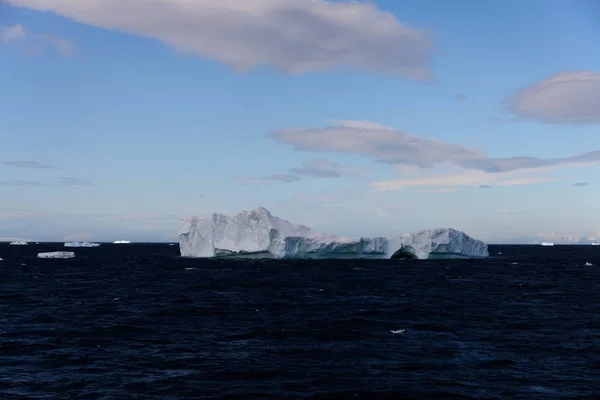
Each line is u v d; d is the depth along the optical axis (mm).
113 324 27156
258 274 63812
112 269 72188
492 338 24594
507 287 49875
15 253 130625
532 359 20578
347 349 22094
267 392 16219
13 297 38969
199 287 47812
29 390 16219
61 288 46219
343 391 16359
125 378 17562
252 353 21234
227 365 19266
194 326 27047
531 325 28078
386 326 27359
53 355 20562
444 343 23438
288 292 43969
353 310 33188
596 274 68375
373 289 46875
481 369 19047
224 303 36250
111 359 20047
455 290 46719
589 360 20469
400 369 19000
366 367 19234
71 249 175875
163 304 35500
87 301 37125
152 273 65125
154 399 15539
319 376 17969
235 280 55156
